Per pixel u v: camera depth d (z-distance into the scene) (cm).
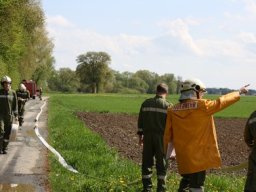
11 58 5406
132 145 2139
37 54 8800
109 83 18350
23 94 2441
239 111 6762
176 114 767
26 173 1238
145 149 988
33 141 1947
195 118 747
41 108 4778
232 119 4978
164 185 975
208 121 750
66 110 4647
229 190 1095
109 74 18138
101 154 1582
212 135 750
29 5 6525
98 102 8031
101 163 1344
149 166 990
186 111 755
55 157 1470
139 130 1002
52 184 1082
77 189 1023
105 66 17912
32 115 3631
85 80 17988
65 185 1066
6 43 5075
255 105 9262
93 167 1309
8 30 5019
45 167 1326
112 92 19612
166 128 783
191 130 747
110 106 6662
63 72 18375
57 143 1842
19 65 7575
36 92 8025
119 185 1020
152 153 988
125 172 1224
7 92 1565
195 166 737
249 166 705
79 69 17875
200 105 746
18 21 5441
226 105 739
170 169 1524
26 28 6625
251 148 737
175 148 764
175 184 1085
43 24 6912
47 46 8988
